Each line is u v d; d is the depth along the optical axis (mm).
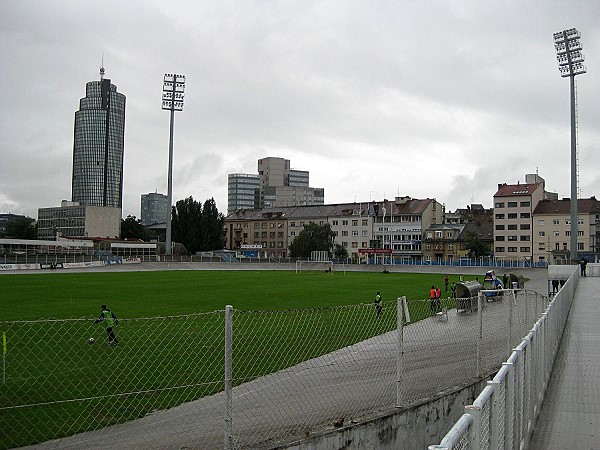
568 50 71188
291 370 13133
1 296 38719
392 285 56375
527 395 8664
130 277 64188
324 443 8883
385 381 12219
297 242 123188
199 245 127250
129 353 15617
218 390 12031
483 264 93938
